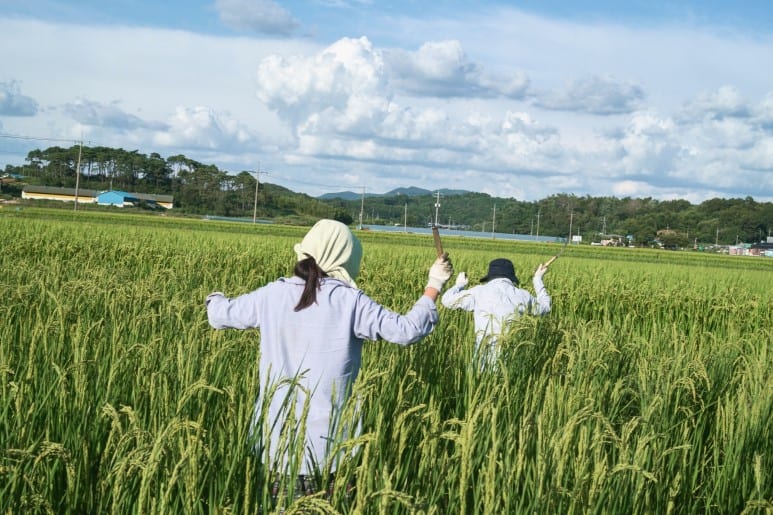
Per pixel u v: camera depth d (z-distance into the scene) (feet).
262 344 11.43
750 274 86.17
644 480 11.18
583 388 14.62
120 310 20.76
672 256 252.42
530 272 58.95
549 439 10.80
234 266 56.65
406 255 75.56
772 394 15.70
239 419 9.97
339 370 11.13
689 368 17.84
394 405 13.32
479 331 19.25
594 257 194.18
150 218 255.70
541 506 9.54
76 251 62.54
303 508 7.75
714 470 13.55
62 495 9.98
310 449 10.62
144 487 8.11
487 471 8.93
